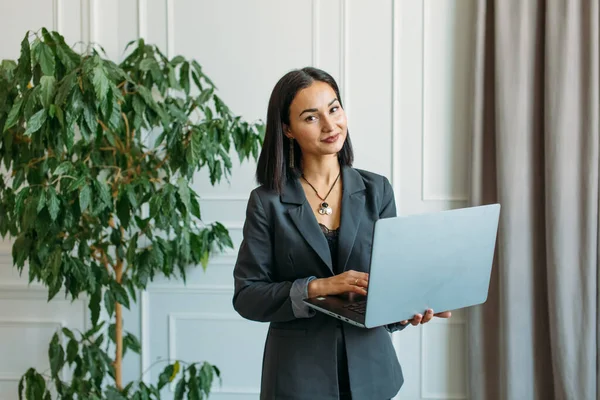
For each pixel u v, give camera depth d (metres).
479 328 2.70
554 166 2.55
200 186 2.82
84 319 2.87
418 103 2.76
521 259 2.62
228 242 2.53
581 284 2.57
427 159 2.77
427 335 2.82
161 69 2.52
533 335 2.67
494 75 2.61
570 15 2.51
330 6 2.75
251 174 2.81
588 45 2.52
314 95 1.45
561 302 2.57
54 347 2.34
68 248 2.12
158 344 2.88
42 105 1.91
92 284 2.13
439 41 2.73
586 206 2.55
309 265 1.49
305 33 2.77
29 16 2.80
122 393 2.38
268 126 1.53
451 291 1.40
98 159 2.37
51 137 1.96
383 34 2.75
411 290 1.31
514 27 2.57
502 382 2.66
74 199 2.05
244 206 2.82
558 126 2.54
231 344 2.87
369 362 1.48
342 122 1.47
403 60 2.75
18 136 2.14
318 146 1.46
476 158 2.65
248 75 2.79
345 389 1.50
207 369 2.49
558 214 2.55
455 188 2.77
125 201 2.11
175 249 2.41
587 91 2.53
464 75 2.73
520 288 2.62
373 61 2.76
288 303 1.43
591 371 2.59
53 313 2.87
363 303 1.38
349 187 1.54
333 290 1.38
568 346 2.58
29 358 2.88
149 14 2.79
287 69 2.78
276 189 1.52
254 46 2.78
